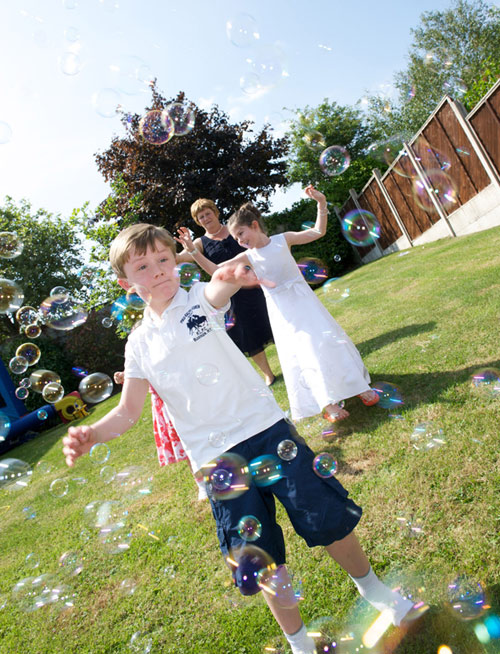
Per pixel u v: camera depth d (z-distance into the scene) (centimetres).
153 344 122
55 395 252
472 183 597
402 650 104
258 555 105
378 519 145
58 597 176
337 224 1063
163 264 120
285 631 110
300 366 223
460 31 2009
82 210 712
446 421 181
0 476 228
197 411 117
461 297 331
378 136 1511
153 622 145
